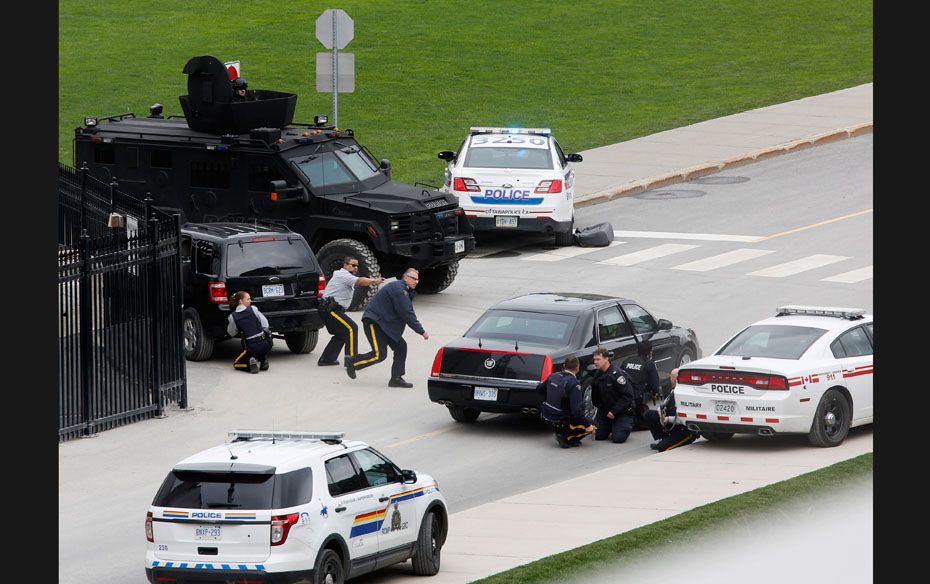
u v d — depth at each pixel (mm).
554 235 124312
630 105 180250
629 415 73938
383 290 84062
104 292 76375
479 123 172125
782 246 117500
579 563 51156
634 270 111500
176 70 189625
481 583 49188
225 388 83688
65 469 68812
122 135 109250
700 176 147000
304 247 90125
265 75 187875
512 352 73125
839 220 125625
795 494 59281
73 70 189750
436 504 54125
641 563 51188
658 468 66750
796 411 68125
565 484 64250
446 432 75188
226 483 47969
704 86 189750
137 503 63219
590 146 160250
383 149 160125
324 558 48062
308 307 89375
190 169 106438
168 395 79438
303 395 82312
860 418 70938
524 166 118812
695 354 84812
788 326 72312
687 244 119812
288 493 47594
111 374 76625
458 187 118188
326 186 103188
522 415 79875
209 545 47469
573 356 73250
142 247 78000
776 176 145125
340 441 51625
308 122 170875
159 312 78875
